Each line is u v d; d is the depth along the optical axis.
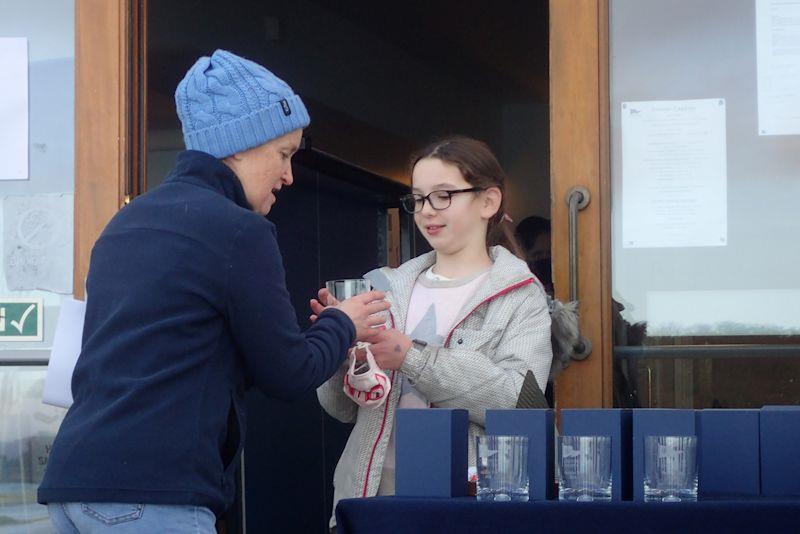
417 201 3.18
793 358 3.40
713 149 3.47
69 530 2.32
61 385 3.12
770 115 3.46
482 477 2.38
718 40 3.49
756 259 3.44
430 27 6.57
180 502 2.29
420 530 2.29
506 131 8.58
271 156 2.62
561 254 3.47
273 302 2.42
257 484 4.88
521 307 3.08
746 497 2.41
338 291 2.87
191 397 2.36
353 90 6.44
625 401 3.45
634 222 3.47
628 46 3.52
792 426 2.46
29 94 3.83
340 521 2.33
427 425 2.43
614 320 3.47
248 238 2.43
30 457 3.76
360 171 6.04
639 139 3.50
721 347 3.43
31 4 3.85
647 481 2.38
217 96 2.57
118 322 2.39
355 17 6.37
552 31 3.52
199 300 2.39
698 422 2.51
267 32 5.64
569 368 3.44
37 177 3.81
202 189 2.52
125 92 3.77
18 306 3.79
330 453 5.65
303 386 2.49
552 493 2.49
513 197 8.52
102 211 3.75
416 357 2.91
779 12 3.48
